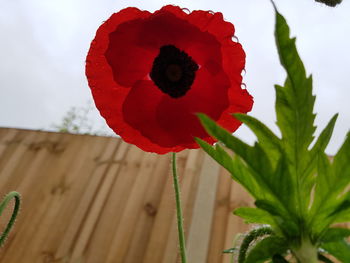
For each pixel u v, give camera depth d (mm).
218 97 131
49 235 385
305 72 93
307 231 89
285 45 91
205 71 141
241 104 134
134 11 140
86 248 372
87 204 407
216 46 131
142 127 135
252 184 98
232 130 133
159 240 363
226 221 361
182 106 138
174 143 134
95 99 137
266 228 112
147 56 139
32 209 407
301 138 95
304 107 94
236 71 135
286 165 89
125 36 136
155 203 394
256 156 87
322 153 94
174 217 377
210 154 100
